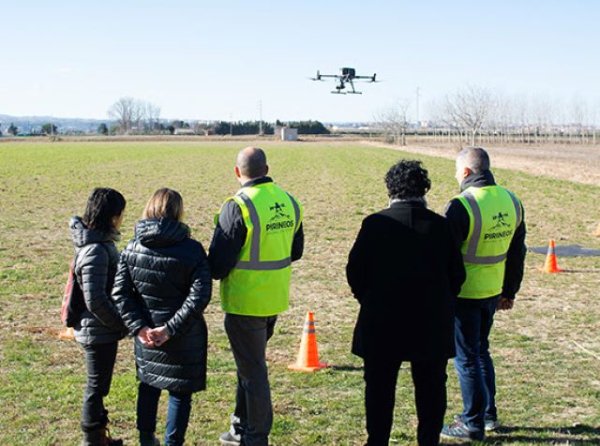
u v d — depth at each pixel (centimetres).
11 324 966
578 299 1156
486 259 590
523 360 835
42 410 658
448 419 653
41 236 1803
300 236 591
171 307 523
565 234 1886
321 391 727
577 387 741
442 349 518
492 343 904
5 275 1293
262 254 549
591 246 1697
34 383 729
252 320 557
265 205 550
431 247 519
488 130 12300
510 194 608
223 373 770
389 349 516
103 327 551
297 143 11375
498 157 6138
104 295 532
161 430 618
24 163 5072
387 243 518
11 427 620
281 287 562
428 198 2859
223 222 544
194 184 3528
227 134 16588
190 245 523
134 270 525
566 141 11806
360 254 525
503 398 708
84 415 568
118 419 640
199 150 7850
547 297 1170
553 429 632
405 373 779
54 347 862
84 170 4441
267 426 568
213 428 627
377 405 525
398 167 532
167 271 516
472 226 580
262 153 565
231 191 3166
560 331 964
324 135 15550
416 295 513
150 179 3812
